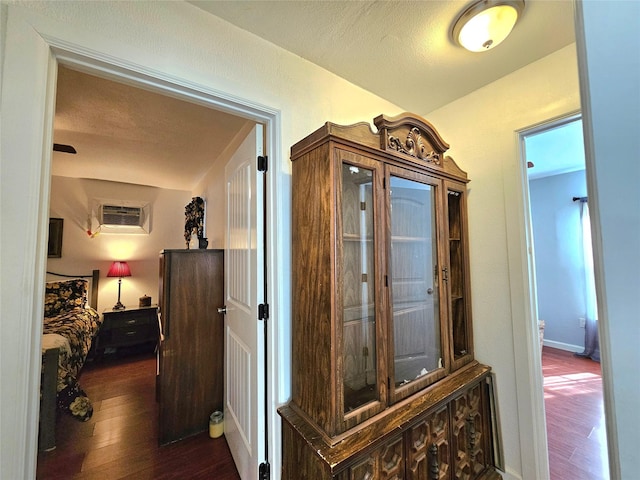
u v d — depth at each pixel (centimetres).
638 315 33
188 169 346
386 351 122
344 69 162
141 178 388
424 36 137
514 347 163
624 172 35
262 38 138
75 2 95
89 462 183
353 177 123
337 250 108
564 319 396
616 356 35
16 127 84
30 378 84
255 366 143
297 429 111
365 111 181
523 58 155
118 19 103
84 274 389
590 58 39
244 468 158
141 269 424
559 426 221
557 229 404
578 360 356
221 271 234
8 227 81
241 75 131
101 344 367
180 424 210
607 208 36
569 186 394
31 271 84
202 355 222
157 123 223
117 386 292
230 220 201
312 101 155
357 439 103
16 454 80
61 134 242
